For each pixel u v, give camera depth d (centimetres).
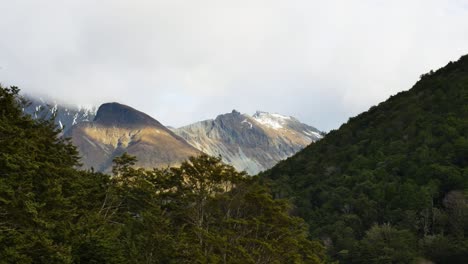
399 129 11338
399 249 6856
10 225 2112
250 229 3575
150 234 3127
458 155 9038
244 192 3719
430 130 10275
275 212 3594
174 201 3831
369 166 10212
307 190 9956
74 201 3091
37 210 2212
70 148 3584
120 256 2702
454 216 7475
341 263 7238
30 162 2181
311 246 3822
